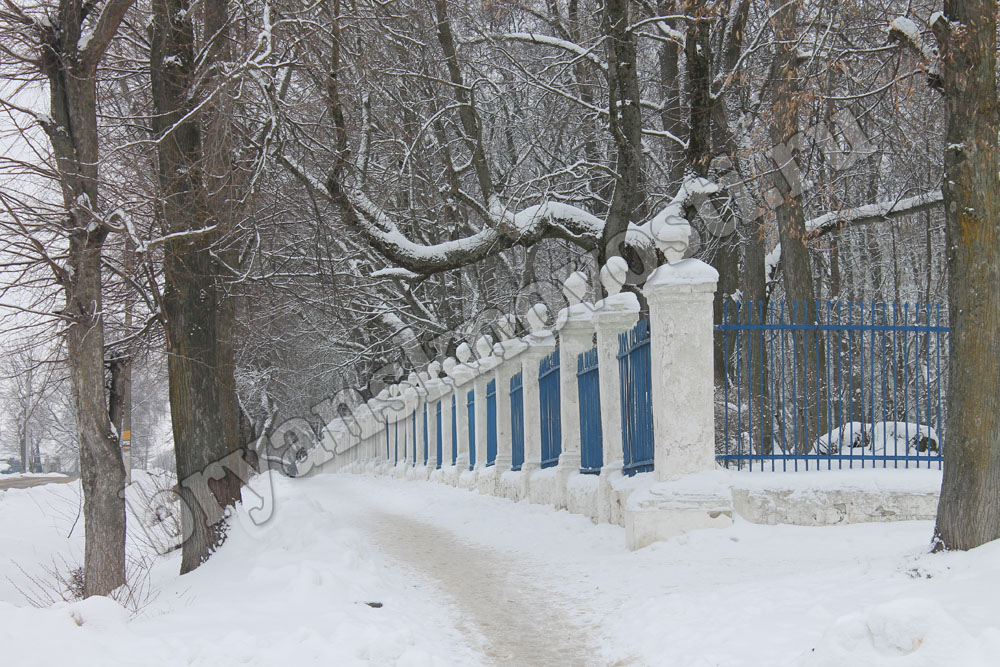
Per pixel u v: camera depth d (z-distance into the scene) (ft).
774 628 20.20
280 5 40.09
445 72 67.26
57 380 41.91
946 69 25.09
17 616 19.65
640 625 23.02
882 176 72.28
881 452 38.06
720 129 59.82
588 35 72.90
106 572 30.89
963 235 24.34
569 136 84.48
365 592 28.17
